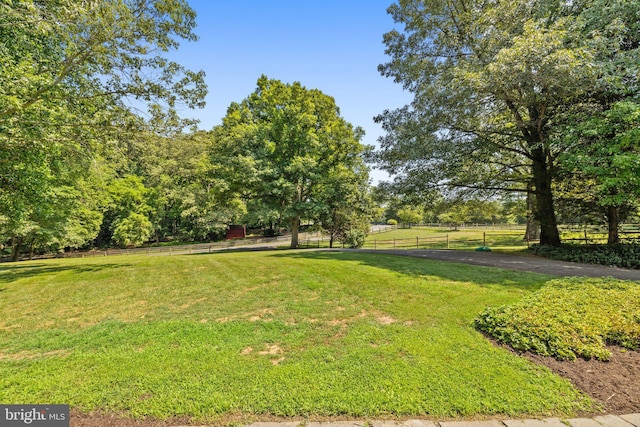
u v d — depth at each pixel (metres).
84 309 5.74
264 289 6.49
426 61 11.77
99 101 8.45
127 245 35.16
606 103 8.81
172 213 37.03
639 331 3.51
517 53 7.81
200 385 2.85
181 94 8.71
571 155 8.45
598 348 3.25
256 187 20.50
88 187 17.62
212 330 4.27
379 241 29.47
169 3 7.77
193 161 30.91
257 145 21.19
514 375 2.91
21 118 6.57
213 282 7.36
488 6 10.71
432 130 10.83
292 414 2.43
